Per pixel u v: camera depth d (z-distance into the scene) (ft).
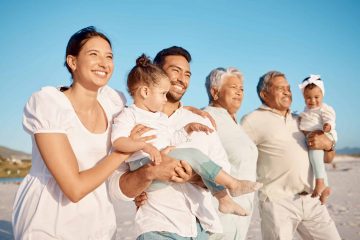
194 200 9.99
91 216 8.83
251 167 13.88
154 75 10.20
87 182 8.21
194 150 9.75
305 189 15.71
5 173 159.63
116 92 10.88
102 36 9.14
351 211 32.42
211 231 10.17
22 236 8.32
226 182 9.69
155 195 9.84
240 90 14.56
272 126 15.93
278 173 15.74
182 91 11.67
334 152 16.89
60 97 8.75
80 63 8.89
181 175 9.20
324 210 15.85
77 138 8.75
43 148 8.14
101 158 9.23
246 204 13.12
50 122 8.20
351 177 79.61
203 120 11.78
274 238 15.47
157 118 10.36
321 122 16.58
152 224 9.61
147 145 9.17
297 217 15.60
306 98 17.40
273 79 16.19
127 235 24.21
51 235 8.36
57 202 8.52
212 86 14.66
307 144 16.14
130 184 9.56
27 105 8.55
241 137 13.94
